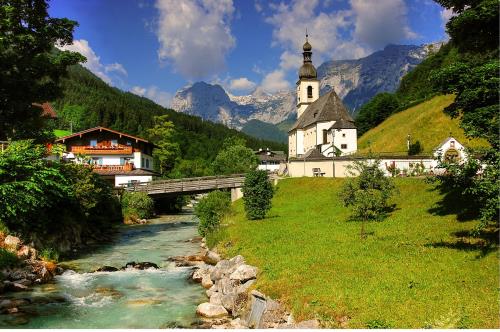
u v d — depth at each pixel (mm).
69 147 75000
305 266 20500
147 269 27859
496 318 12867
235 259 24359
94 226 42375
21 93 36781
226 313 18719
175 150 119000
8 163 28219
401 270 18266
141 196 58781
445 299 14617
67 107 168000
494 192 17562
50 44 38875
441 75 25891
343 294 16062
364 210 27359
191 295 21844
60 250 31812
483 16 23922
